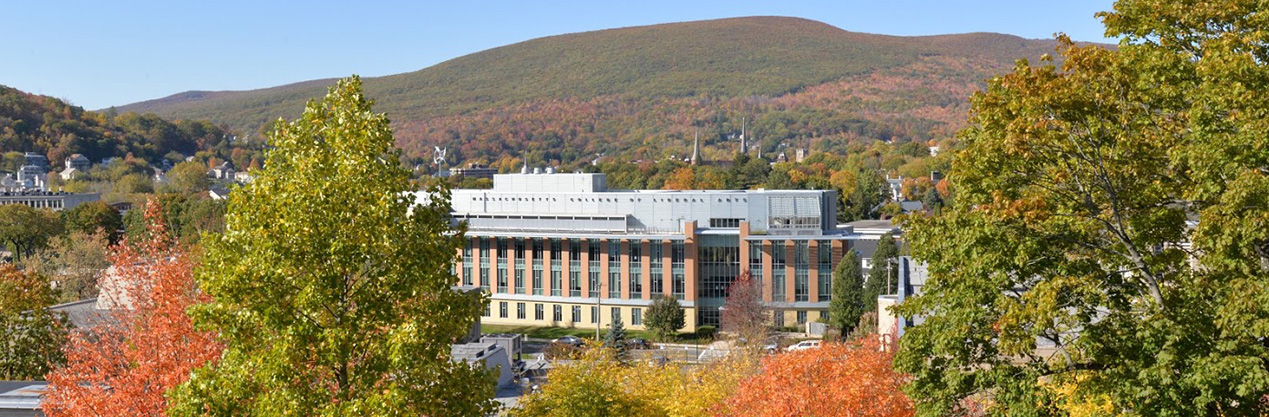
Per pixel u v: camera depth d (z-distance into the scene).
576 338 120.00
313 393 27.73
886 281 112.75
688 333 129.38
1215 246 29.39
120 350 37.41
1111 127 31.41
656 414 47.31
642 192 135.62
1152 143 31.50
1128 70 31.30
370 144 28.22
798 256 129.38
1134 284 32.12
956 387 31.72
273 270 27.34
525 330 134.25
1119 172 31.58
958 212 33.34
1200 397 27.45
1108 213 32.59
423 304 29.00
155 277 35.56
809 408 38.66
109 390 37.28
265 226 27.52
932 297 33.84
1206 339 28.41
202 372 28.06
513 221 136.62
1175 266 32.88
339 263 27.64
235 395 27.77
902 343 34.06
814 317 128.62
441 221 30.03
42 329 64.12
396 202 28.28
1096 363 31.03
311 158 27.89
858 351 43.12
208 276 27.83
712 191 133.25
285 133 28.59
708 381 49.78
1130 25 33.94
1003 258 31.52
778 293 129.88
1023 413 30.36
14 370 62.75
